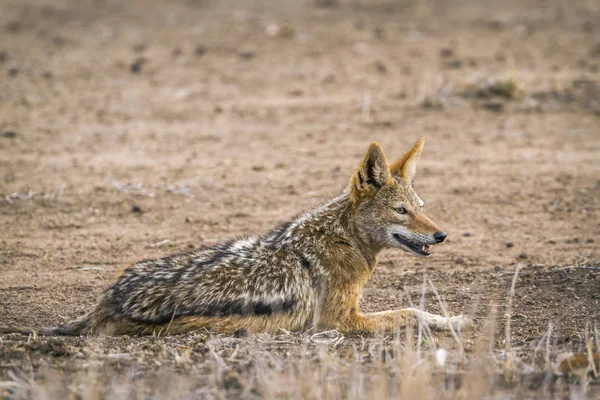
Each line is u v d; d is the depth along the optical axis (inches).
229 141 849.5
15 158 786.8
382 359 402.3
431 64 1098.1
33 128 874.1
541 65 1088.8
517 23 1307.8
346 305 469.4
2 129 864.3
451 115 927.0
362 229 485.1
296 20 1327.5
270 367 382.9
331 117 919.0
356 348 420.2
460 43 1194.6
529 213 674.2
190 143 844.0
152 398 346.0
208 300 432.5
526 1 1471.5
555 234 630.5
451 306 502.9
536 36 1230.9
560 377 373.7
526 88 986.7
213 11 1397.6
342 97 983.0
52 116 914.7
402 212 483.5
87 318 445.7
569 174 754.8
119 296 434.0
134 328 430.0
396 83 1027.9
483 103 964.0
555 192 715.4
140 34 1253.1
